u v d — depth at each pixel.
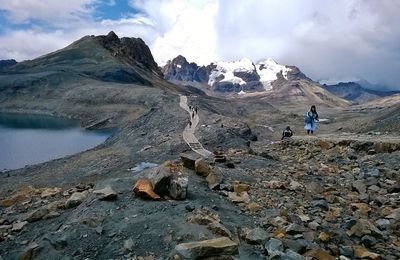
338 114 194.62
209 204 11.19
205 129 63.75
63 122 130.88
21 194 18.73
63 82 184.38
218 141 56.22
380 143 20.58
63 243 8.98
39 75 188.75
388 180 14.78
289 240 9.21
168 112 89.50
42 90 176.62
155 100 144.00
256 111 168.12
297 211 11.47
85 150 71.75
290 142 24.30
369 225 10.30
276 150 23.48
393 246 9.63
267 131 102.50
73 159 54.12
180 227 9.23
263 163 17.92
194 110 86.75
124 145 64.62
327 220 11.02
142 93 155.38
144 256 8.39
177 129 67.19
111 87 169.25
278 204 11.91
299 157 20.41
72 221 10.16
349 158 19.22
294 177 15.53
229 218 10.44
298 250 8.91
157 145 56.72
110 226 9.58
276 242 8.82
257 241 9.02
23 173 46.88
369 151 20.47
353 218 11.03
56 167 48.75
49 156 68.19
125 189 11.80
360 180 15.07
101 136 96.88
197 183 13.10
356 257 9.02
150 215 9.98
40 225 11.42
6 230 11.52
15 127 113.31
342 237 9.93
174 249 8.10
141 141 65.12
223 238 8.43
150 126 78.88
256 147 26.73
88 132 105.50
